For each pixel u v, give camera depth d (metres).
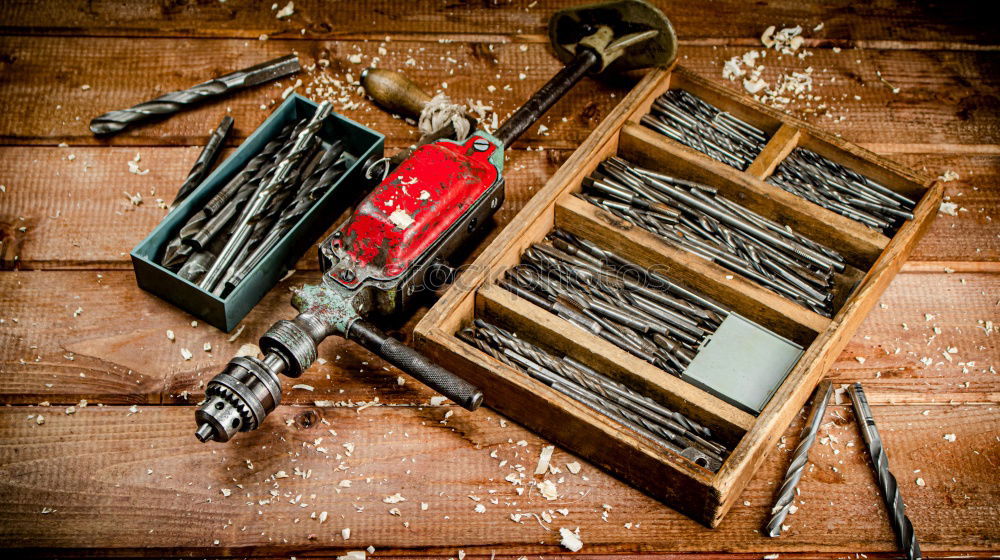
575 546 1.11
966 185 1.30
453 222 1.17
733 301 1.19
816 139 1.26
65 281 1.21
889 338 1.21
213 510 1.11
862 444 1.16
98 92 1.31
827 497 1.14
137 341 1.18
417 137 1.30
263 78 1.32
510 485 1.13
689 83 1.30
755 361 1.16
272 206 1.21
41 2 1.36
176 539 1.10
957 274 1.25
